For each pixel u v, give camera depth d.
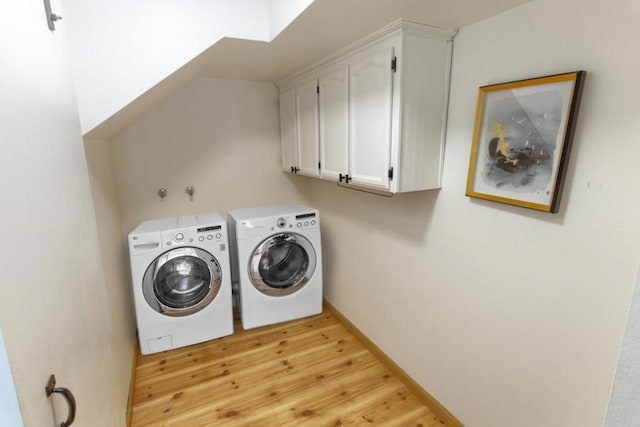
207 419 1.85
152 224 2.46
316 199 3.13
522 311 1.37
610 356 1.10
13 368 0.56
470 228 1.57
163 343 2.37
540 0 1.19
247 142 2.96
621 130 1.01
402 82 1.50
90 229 1.27
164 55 1.65
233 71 2.49
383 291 2.26
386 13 1.37
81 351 0.97
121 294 2.20
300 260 2.74
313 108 2.33
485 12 1.34
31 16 0.81
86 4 1.50
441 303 1.78
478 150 1.46
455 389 1.75
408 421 1.83
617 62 1.00
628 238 1.03
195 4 1.67
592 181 1.10
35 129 0.78
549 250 1.25
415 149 1.61
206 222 2.47
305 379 2.16
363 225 2.40
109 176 2.29
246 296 2.56
